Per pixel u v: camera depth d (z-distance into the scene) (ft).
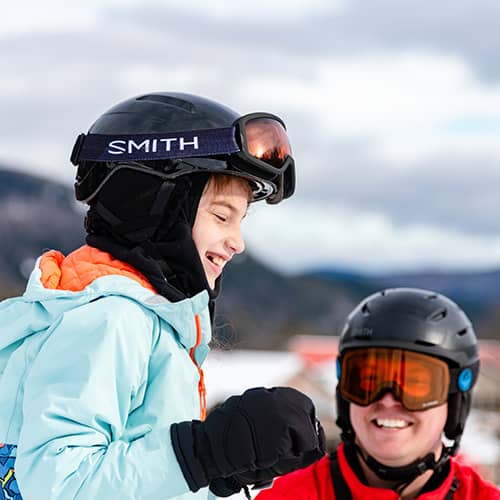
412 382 10.30
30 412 7.00
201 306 7.59
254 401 6.88
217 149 8.00
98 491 6.61
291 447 6.81
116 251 8.03
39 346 7.46
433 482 10.38
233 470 6.75
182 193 8.01
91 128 8.50
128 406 7.25
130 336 7.29
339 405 10.80
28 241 302.04
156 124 8.13
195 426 6.93
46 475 6.70
